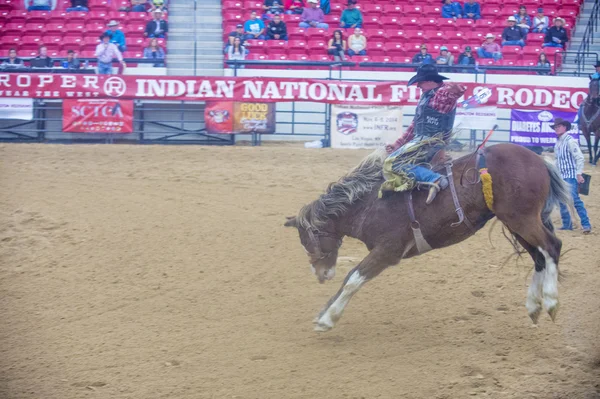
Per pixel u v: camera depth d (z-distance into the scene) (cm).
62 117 1664
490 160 656
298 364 652
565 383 606
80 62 1888
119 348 688
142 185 1261
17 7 2255
